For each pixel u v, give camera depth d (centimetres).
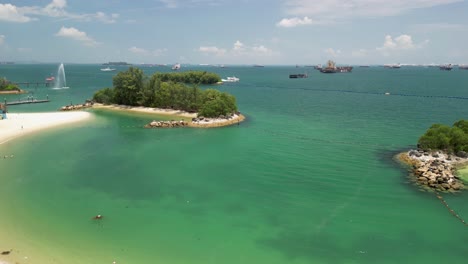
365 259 2939
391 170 5241
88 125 8469
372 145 6731
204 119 8875
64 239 3084
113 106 11694
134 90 11531
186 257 2880
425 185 4625
